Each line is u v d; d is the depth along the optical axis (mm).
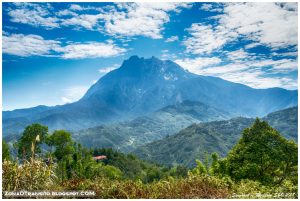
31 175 8047
